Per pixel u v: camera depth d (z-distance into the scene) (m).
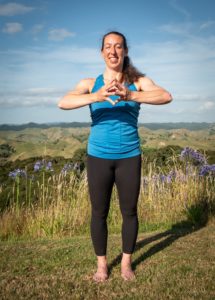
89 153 3.65
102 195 3.64
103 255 3.80
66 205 7.38
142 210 7.56
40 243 5.49
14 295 3.42
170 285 3.54
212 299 3.19
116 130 3.51
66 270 4.09
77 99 3.43
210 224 6.49
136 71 3.60
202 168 8.00
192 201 7.49
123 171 3.58
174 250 4.68
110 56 3.50
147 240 5.33
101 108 3.51
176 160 8.68
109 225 7.19
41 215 7.16
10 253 4.87
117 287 3.53
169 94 3.46
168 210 7.47
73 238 5.97
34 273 4.04
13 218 7.29
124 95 3.28
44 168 8.94
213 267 3.97
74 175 8.21
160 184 8.16
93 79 3.69
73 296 3.35
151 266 4.11
